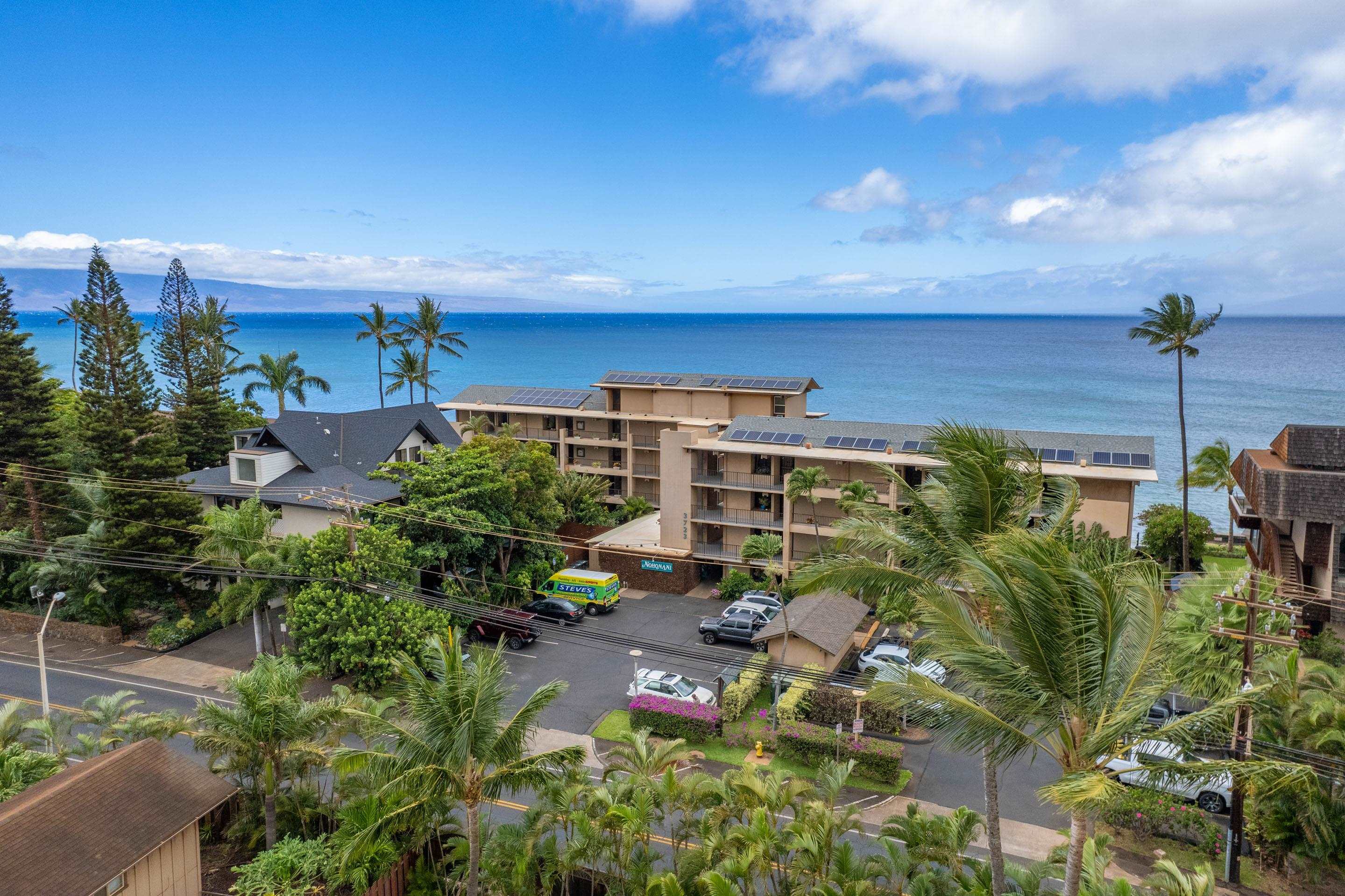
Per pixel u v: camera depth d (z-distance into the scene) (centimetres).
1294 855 2377
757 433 5419
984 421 15912
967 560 1575
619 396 7044
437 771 1952
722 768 3141
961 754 3262
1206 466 6488
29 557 4684
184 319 8338
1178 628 2556
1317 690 2428
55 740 2838
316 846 2412
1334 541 3450
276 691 2434
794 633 3753
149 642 4303
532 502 4984
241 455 5291
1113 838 2667
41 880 1792
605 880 2384
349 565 3669
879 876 2166
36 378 5388
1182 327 5459
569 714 3559
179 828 2108
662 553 5203
